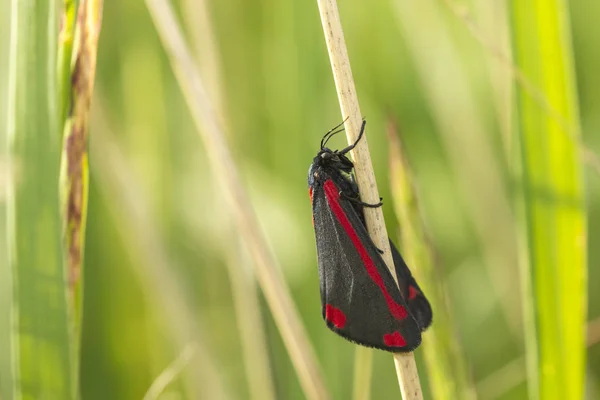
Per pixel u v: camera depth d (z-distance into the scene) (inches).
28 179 6.4
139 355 8.1
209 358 7.7
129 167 7.8
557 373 6.7
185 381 7.7
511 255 8.2
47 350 6.4
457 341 6.7
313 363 7.2
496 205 8.2
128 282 8.1
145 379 8.1
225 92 8.0
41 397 6.4
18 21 6.3
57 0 6.4
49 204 6.4
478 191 8.3
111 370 8.1
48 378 6.4
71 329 6.4
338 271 6.6
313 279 8.2
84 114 6.4
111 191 7.7
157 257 7.7
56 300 6.4
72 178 6.4
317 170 6.7
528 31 6.7
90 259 8.1
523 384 7.9
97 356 8.0
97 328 8.1
